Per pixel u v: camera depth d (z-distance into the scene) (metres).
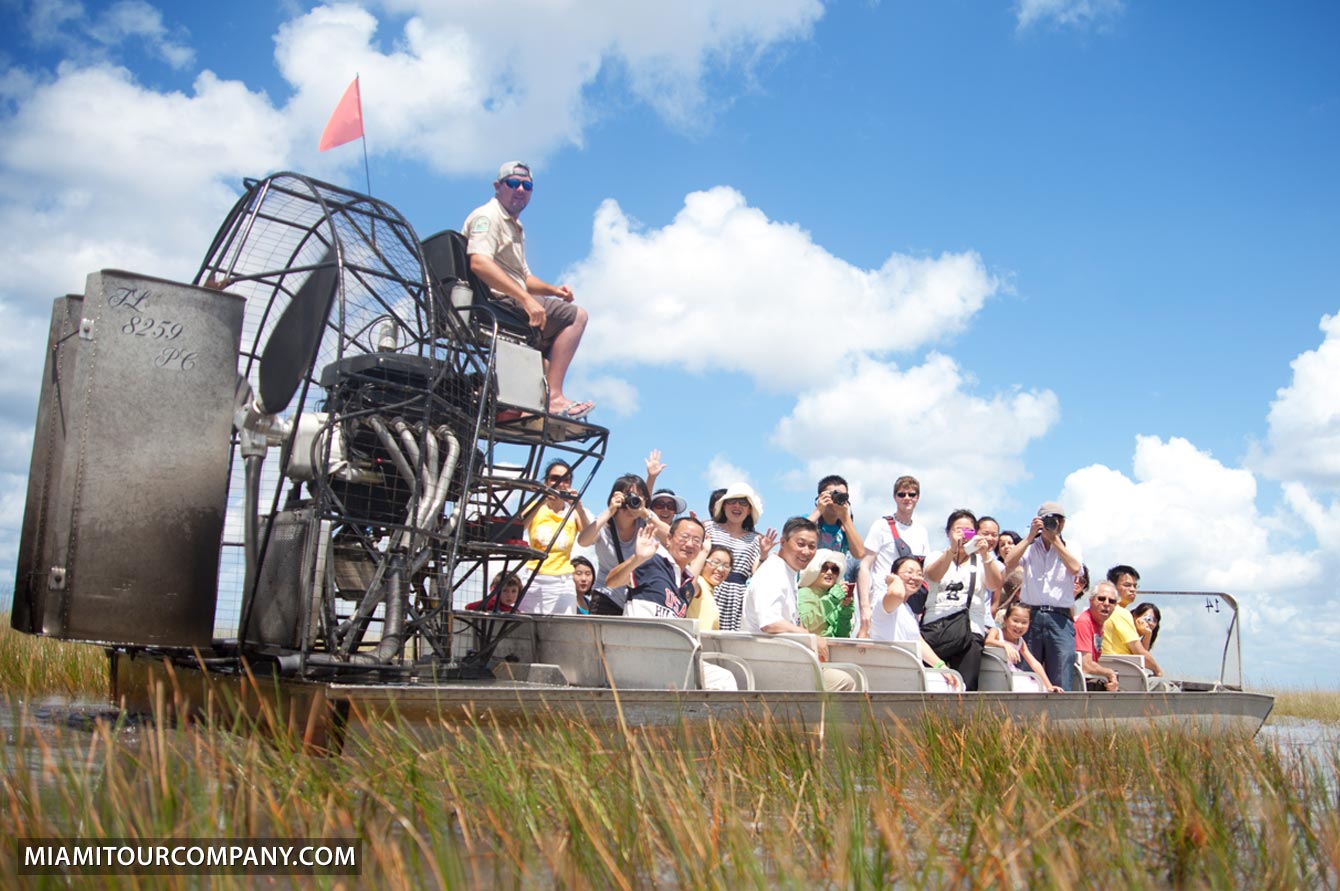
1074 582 10.27
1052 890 3.02
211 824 3.07
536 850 3.25
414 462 6.40
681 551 7.94
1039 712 7.85
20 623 6.28
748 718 5.75
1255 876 3.50
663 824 3.44
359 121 6.86
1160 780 4.99
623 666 6.74
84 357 5.82
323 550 6.12
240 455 6.56
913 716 6.72
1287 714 16.95
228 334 6.16
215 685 6.01
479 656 7.33
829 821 3.71
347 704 4.85
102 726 3.61
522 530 7.46
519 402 7.21
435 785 4.04
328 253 6.50
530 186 7.75
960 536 9.04
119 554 5.78
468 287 7.50
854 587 9.76
